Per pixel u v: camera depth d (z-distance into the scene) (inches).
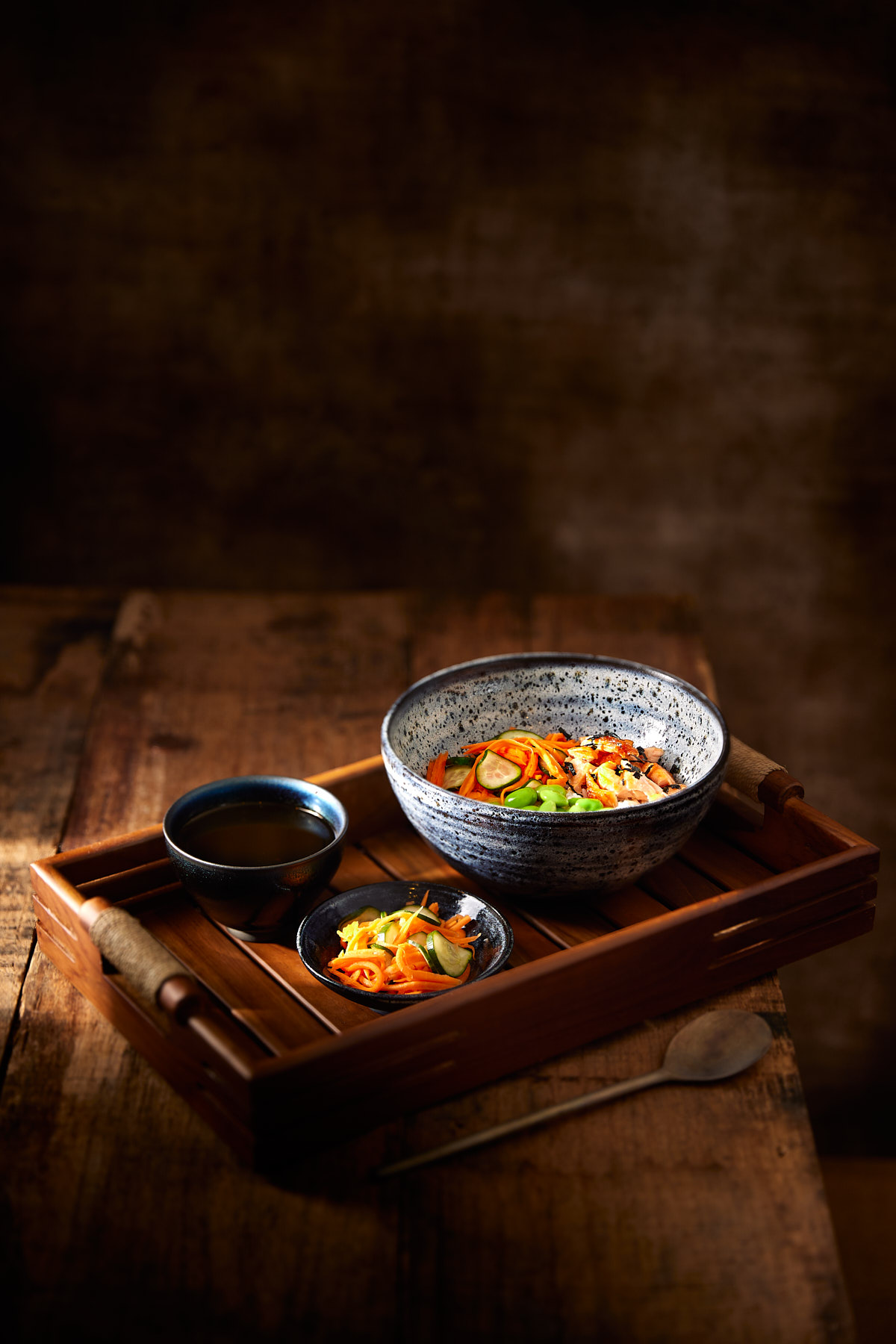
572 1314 31.2
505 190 86.6
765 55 84.5
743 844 47.8
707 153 86.3
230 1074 33.5
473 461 92.7
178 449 91.2
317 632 68.8
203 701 62.6
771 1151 35.6
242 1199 33.9
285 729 60.6
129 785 55.9
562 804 42.4
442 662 66.7
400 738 44.5
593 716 48.0
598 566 95.7
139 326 88.4
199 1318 30.9
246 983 40.0
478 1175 34.7
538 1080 37.8
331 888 45.3
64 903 40.1
